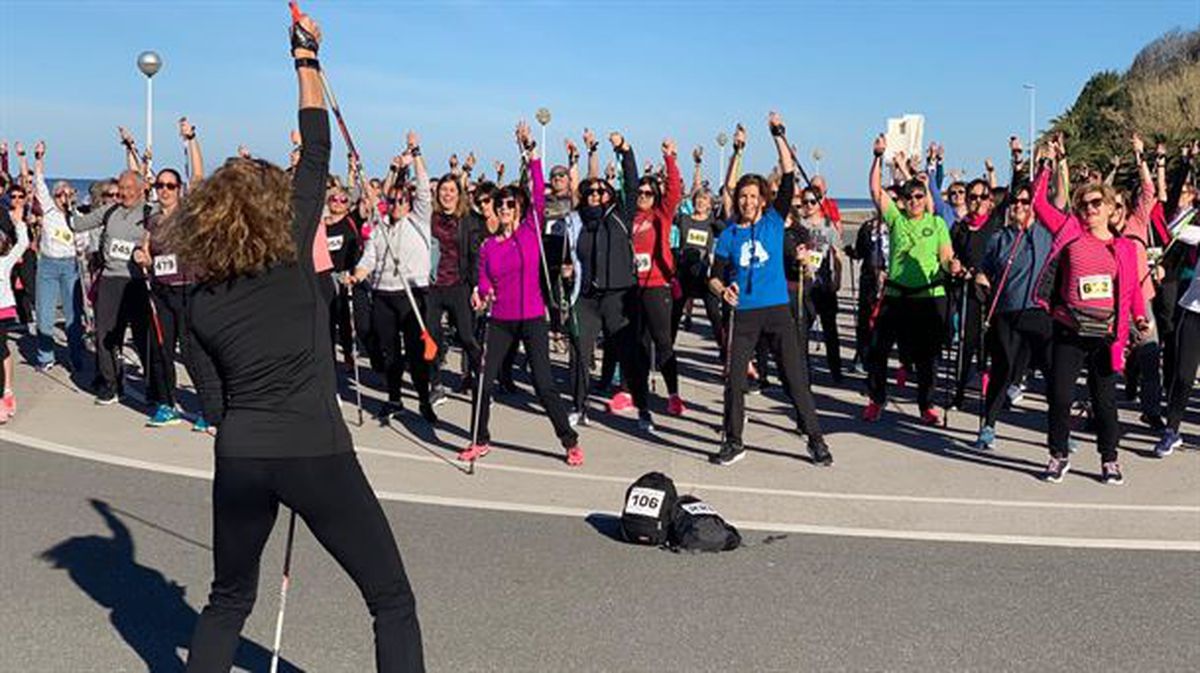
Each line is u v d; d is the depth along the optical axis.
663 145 9.29
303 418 3.46
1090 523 6.55
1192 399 10.37
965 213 11.27
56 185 14.41
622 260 9.20
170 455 8.25
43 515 6.64
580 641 4.74
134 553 5.94
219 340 3.44
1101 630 4.87
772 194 8.33
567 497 7.17
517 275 7.91
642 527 6.06
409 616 3.68
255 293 3.46
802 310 9.80
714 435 9.11
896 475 7.74
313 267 3.63
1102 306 7.23
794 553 5.99
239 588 3.68
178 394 10.78
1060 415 7.47
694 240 11.00
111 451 8.37
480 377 8.10
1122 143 32.97
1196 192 10.48
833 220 11.67
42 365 12.27
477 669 4.45
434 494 7.21
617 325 9.23
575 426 9.45
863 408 10.17
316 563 5.77
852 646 4.69
